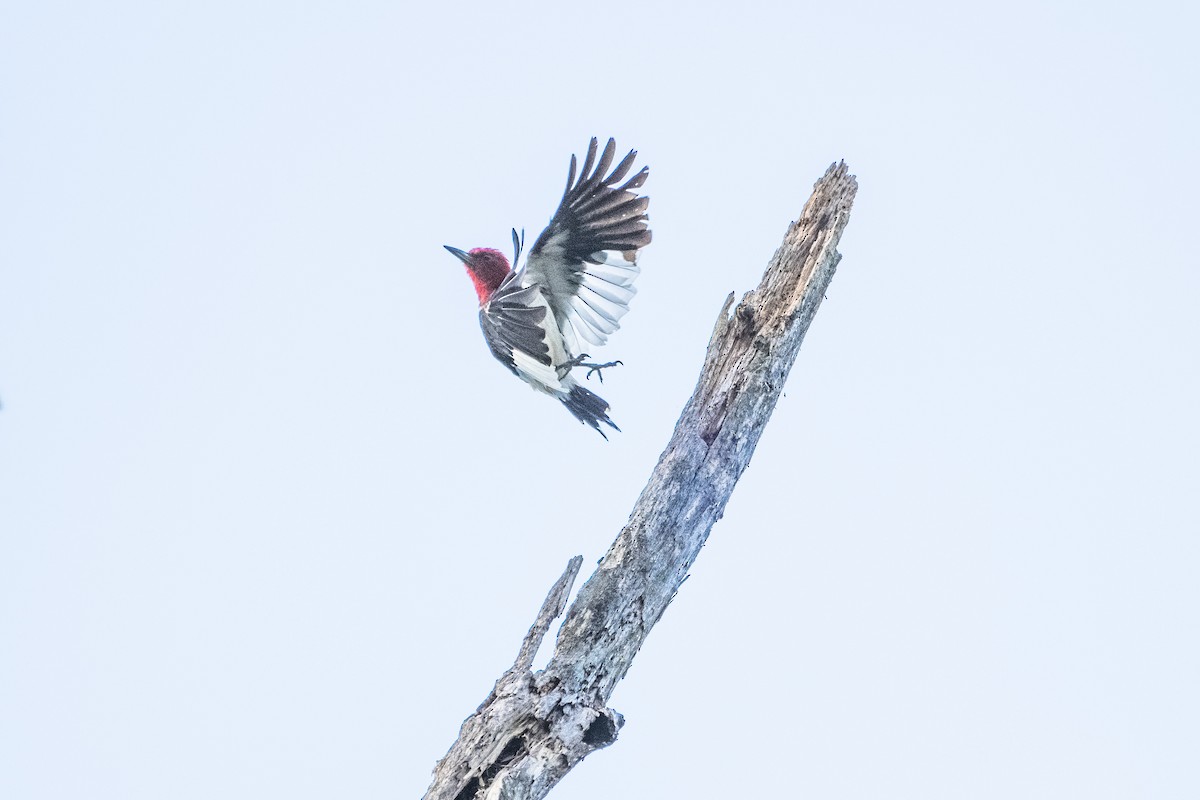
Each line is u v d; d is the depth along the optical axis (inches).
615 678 466.3
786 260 517.7
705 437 497.4
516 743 449.4
